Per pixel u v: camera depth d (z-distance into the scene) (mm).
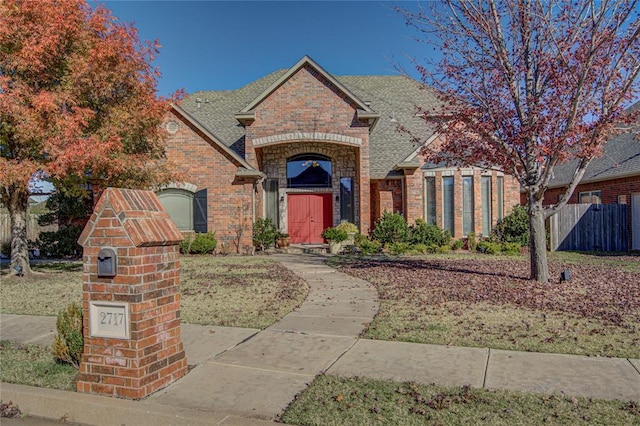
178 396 4164
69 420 4102
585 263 13586
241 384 4445
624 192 18469
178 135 17359
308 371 4785
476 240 18062
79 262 16078
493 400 3945
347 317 7152
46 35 9633
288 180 20297
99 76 10414
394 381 4438
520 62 9359
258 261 14977
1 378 4676
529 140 9297
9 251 18984
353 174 20000
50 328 6727
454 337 5906
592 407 3787
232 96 23062
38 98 9344
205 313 7520
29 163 9984
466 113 9672
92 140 10016
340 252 17766
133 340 4133
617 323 6438
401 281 10359
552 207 10102
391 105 22172
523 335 5918
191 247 16797
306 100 17797
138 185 12539
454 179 18234
